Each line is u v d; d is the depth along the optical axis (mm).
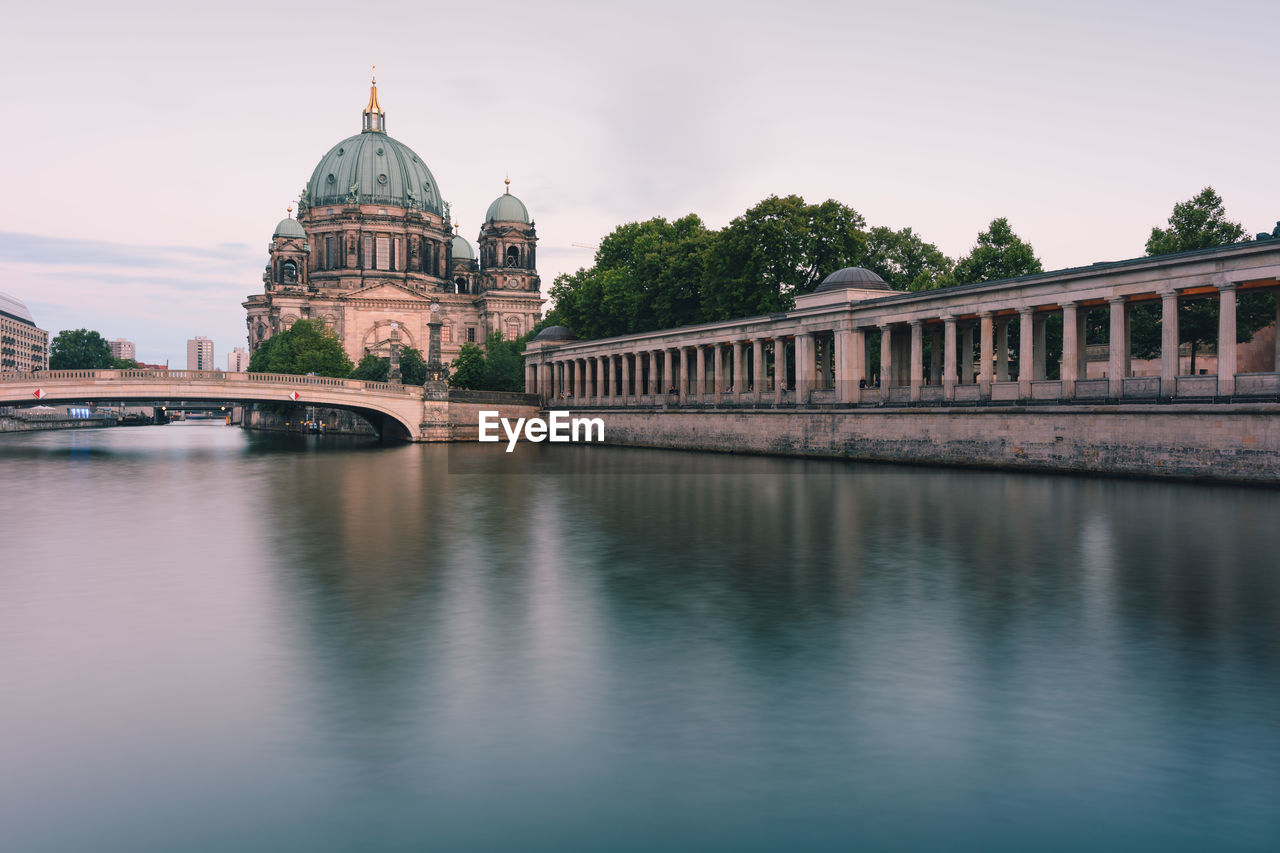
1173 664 15492
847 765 11531
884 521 33031
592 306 124688
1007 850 9586
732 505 38938
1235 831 9961
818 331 76125
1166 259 49969
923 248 104250
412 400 113188
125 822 10094
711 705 13594
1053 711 13336
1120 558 25031
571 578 22875
